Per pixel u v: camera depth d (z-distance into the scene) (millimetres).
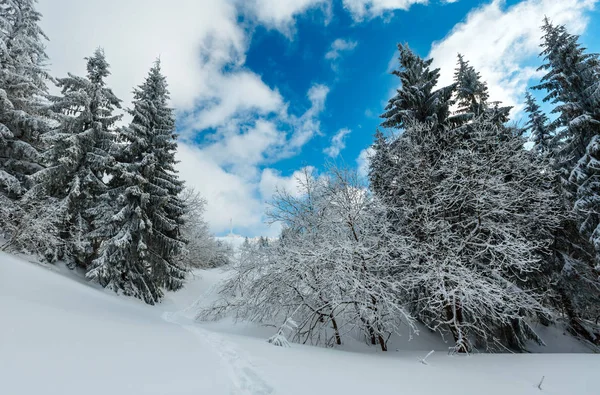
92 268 14414
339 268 8953
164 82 19312
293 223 12203
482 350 11523
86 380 2818
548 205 12078
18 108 16766
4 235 12922
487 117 13789
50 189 15336
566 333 14000
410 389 4441
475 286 9133
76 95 15883
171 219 18453
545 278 12867
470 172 11180
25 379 2553
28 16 17375
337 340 10281
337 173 11289
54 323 4680
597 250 11688
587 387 5391
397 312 9812
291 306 10773
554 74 14016
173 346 5191
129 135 16594
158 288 17625
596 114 12734
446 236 10406
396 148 13016
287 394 3512
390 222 11453
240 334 10102
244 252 11711
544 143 18609
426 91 14898
